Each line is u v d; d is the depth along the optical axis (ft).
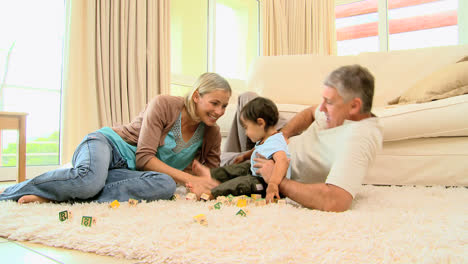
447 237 2.44
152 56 10.02
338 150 3.56
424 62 8.15
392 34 14.87
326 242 2.34
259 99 4.59
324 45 15.15
